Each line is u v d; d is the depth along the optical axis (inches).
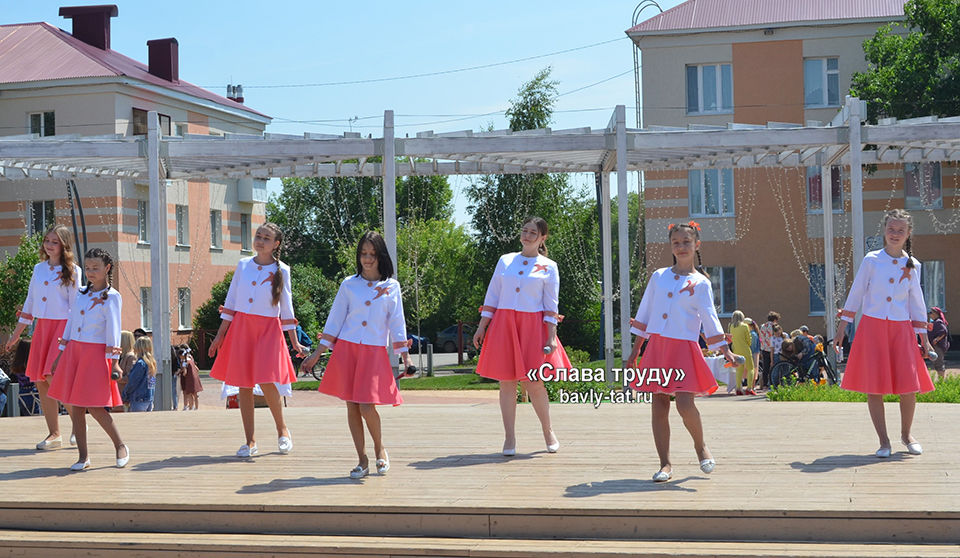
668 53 1125.7
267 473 255.9
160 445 312.8
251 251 1491.1
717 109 1127.0
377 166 658.2
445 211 2058.3
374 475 250.2
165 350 557.6
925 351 270.4
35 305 305.3
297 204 2194.9
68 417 420.5
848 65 1098.7
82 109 1159.0
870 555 183.9
